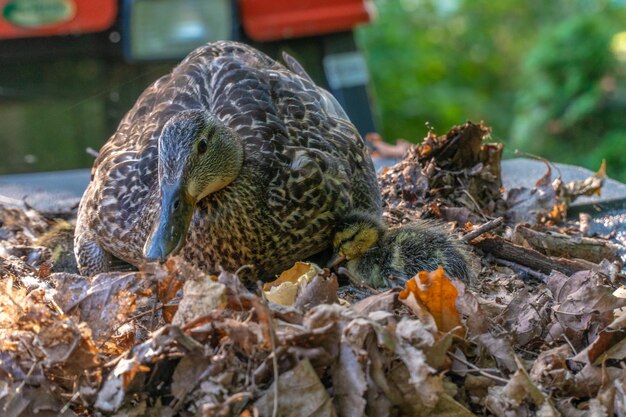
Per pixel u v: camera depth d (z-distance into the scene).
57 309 5.92
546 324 6.25
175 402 5.41
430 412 5.48
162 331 5.42
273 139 6.96
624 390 5.61
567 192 8.95
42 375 5.50
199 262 7.01
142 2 10.98
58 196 9.51
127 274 5.99
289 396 5.34
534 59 16.86
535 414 5.51
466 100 19.92
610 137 15.37
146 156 7.01
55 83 11.20
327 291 6.05
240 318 5.65
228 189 6.76
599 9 20.66
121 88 11.24
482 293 6.96
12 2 10.92
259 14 11.30
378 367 5.43
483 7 22.86
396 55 20.69
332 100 8.00
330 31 11.51
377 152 10.41
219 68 7.37
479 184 8.77
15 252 7.63
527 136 16.14
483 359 5.79
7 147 11.26
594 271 6.70
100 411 5.44
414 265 7.09
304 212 6.93
